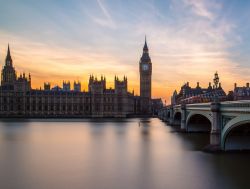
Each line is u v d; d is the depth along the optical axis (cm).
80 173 5238
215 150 6769
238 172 5159
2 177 4997
